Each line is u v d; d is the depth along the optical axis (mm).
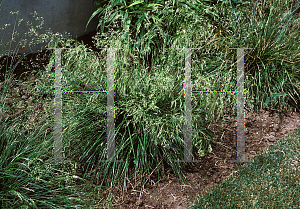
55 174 2811
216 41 4273
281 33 4285
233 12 4527
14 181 2586
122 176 3080
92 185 2877
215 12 4594
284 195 2748
